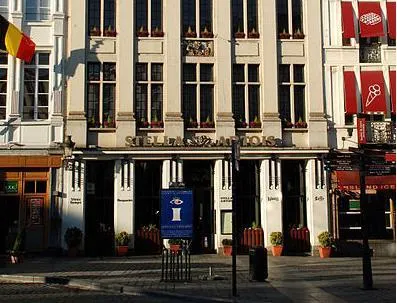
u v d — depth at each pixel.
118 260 19.80
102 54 22.66
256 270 14.41
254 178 22.86
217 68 22.94
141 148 21.88
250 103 23.12
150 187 22.39
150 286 13.34
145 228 21.91
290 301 11.34
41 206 21.67
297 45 23.41
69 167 21.64
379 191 22.75
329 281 14.45
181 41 23.03
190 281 14.20
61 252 21.33
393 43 23.52
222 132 22.59
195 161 22.75
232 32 23.33
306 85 23.25
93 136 22.27
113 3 23.11
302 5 23.69
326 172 22.62
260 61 23.23
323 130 22.94
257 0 23.55
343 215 22.66
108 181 22.23
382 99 23.09
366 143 22.67
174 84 22.69
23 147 21.64
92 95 22.59
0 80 22.16
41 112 22.22
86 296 12.37
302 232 22.42
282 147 22.44
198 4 23.27
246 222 22.55
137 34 22.92
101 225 21.95
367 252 13.10
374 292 12.51
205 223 22.53
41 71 22.39
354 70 23.34
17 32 20.97
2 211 21.61
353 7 23.56
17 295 12.48
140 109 22.75
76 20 22.55
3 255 20.77
